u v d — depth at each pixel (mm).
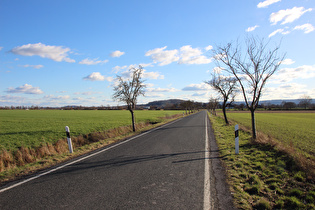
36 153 9102
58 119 29516
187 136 12750
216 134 13664
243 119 35562
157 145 9617
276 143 8352
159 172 5504
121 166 6113
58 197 3975
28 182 4848
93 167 6051
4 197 3998
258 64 9633
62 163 6617
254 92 10016
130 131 16891
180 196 3998
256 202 3740
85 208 3520
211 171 5578
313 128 20531
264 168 5777
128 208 3510
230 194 4105
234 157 7098
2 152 8844
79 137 12430
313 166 5461
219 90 21594
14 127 18641
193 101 70625
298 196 4059
